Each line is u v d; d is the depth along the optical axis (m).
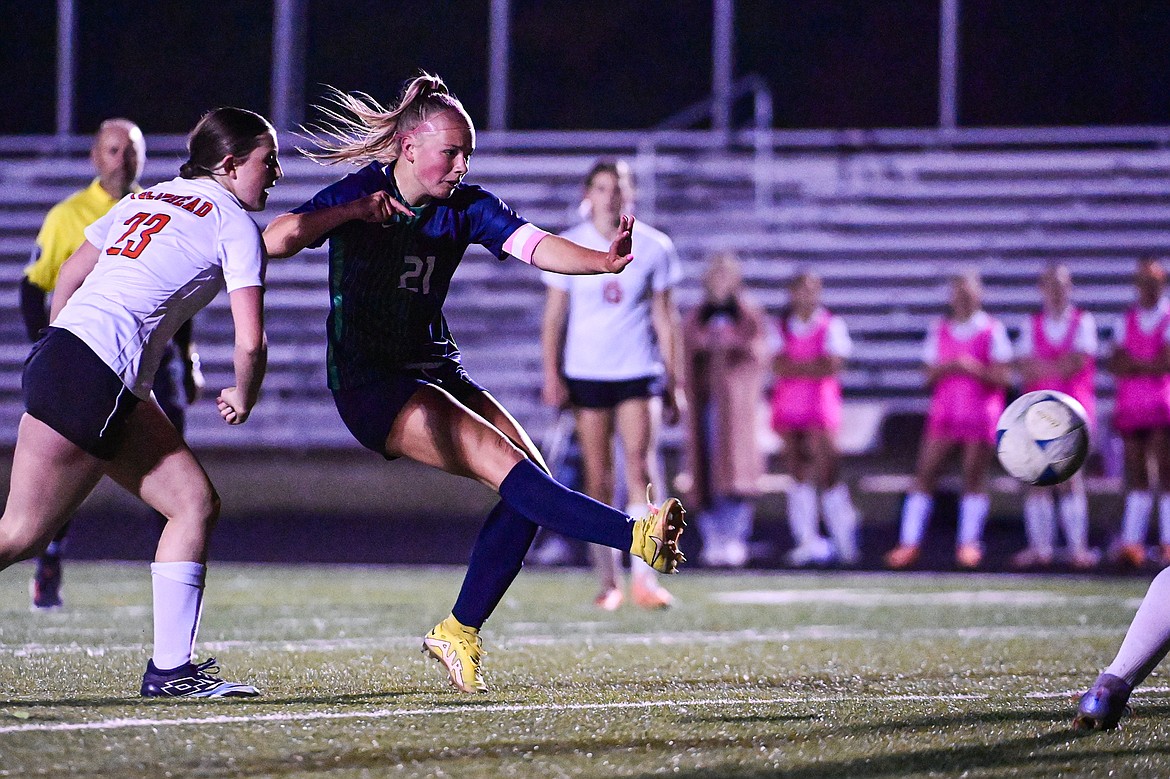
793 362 44.03
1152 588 13.86
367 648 20.59
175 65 78.56
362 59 77.69
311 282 69.19
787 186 74.62
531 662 19.12
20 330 70.19
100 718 13.84
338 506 61.03
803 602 30.45
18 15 80.12
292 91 76.50
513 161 75.75
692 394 44.66
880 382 64.69
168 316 14.65
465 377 16.89
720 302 44.84
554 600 30.56
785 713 14.68
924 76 76.44
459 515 59.84
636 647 21.22
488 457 15.52
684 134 75.06
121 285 14.53
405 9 77.75
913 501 42.50
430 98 15.70
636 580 29.00
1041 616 27.22
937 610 28.50
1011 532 51.81
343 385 15.94
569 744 12.84
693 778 11.53
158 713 14.20
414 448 15.67
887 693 16.38
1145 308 41.75
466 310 69.25
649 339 28.75
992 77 76.31
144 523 54.38
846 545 44.03
